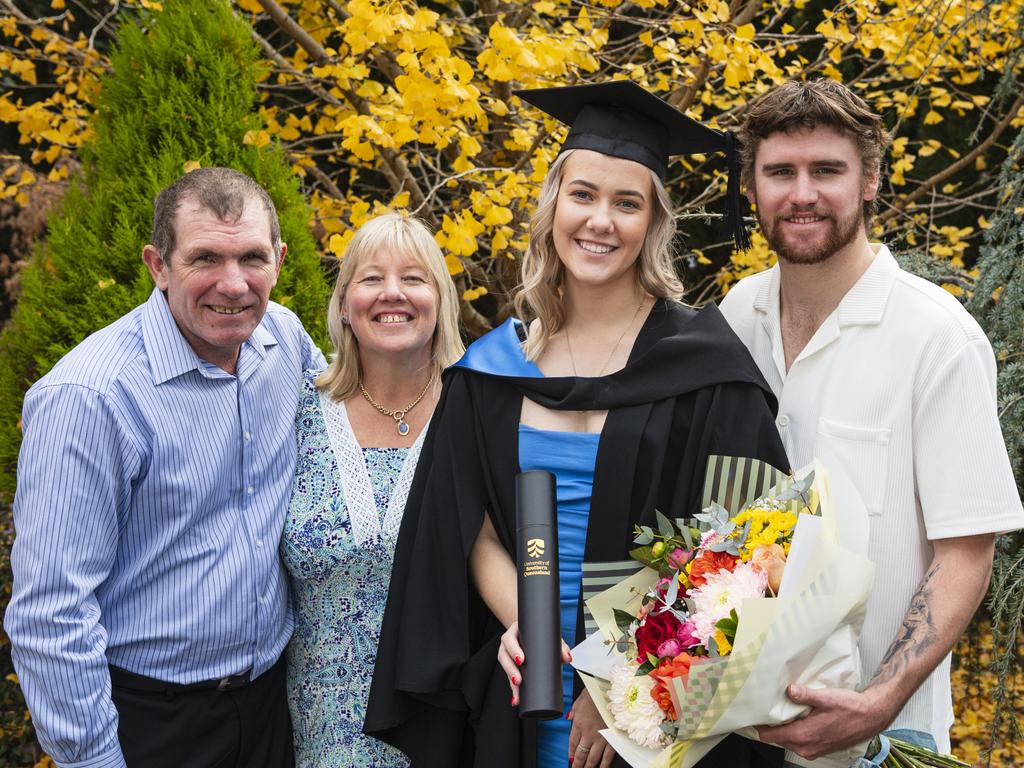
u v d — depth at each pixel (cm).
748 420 209
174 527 227
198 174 231
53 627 212
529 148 371
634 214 219
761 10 486
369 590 242
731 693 174
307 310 356
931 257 372
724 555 187
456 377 233
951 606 195
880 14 457
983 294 305
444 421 231
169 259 226
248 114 365
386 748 240
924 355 203
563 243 220
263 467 242
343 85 360
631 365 217
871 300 210
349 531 240
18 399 356
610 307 226
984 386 201
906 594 205
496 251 341
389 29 310
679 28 349
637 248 220
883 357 207
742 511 195
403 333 248
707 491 204
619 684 190
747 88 407
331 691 241
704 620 178
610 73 452
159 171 347
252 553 235
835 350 212
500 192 341
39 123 407
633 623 193
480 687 221
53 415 217
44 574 213
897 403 205
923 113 490
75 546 215
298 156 425
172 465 226
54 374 222
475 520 223
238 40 363
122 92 356
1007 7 384
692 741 183
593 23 429
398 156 407
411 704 230
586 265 217
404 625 226
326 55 392
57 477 215
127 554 228
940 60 397
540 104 229
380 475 247
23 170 492
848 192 204
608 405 216
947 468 198
